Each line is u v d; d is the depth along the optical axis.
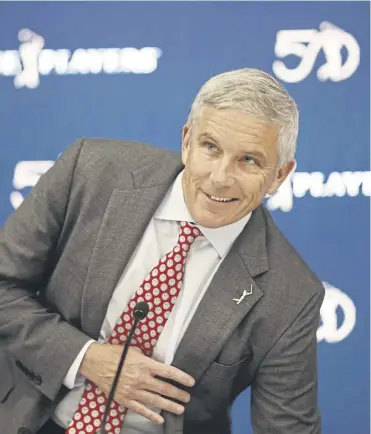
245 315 4.11
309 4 6.88
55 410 4.23
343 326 6.79
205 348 4.10
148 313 4.07
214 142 3.76
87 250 4.14
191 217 4.17
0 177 7.07
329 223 6.84
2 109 7.07
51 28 7.06
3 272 4.20
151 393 4.03
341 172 6.82
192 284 4.19
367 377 6.78
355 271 6.81
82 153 4.31
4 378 4.39
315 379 4.27
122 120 7.02
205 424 4.33
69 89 7.05
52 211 4.22
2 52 7.07
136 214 4.15
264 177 3.84
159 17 7.00
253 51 6.91
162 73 7.00
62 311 4.24
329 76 6.84
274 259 4.20
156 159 4.32
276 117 3.72
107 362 4.00
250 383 4.38
